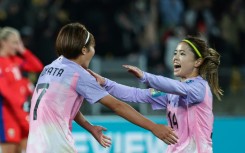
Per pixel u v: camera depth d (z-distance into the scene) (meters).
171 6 40.03
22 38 34.34
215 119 30.73
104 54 38.38
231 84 32.84
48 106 15.45
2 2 37.69
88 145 28.94
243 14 41.22
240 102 32.66
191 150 16.84
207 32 38.41
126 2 40.22
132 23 39.62
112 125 29.44
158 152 29.66
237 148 30.84
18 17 36.41
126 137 29.50
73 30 15.81
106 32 38.47
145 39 38.75
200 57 17.20
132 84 30.70
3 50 26.17
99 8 39.31
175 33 36.78
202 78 17.11
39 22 35.78
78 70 15.65
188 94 16.42
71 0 38.38
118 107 15.59
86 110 30.39
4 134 25.23
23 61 28.05
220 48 38.34
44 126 15.41
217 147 30.67
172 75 32.06
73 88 15.56
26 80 26.08
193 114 16.77
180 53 17.25
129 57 36.72
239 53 40.06
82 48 15.80
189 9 41.06
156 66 36.41
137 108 30.59
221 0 41.97
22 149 25.84
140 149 29.55
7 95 25.06
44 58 34.59
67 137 15.48
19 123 25.48
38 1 37.94
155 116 30.39
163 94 17.48
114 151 29.33
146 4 40.53
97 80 16.77
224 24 40.22
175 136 15.59
